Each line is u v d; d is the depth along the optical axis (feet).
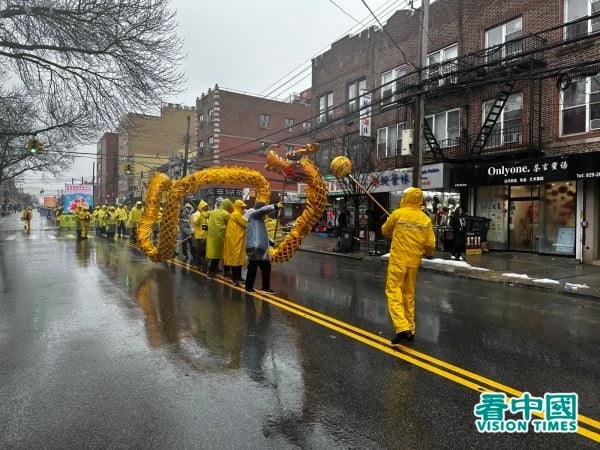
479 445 10.90
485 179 53.01
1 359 16.62
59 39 48.29
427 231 19.16
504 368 16.25
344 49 84.84
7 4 46.19
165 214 37.17
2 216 268.00
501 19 56.85
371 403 13.11
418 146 47.67
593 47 47.34
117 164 232.32
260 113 140.67
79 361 16.46
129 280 34.53
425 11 46.78
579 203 48.21
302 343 18.75
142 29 50.47
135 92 52.90
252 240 29.50
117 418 12.05
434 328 21.70
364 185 61.57
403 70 72.43
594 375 15.70
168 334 20.01
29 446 10.64
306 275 38.86
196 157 140.56
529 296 31.27
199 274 37.81
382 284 34.06
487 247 56.75
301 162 34.63
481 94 59.16
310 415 12.32
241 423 11.82
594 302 29.50
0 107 71.36
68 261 45.98
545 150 51.44
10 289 30.53
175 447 10.62
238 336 19.75
